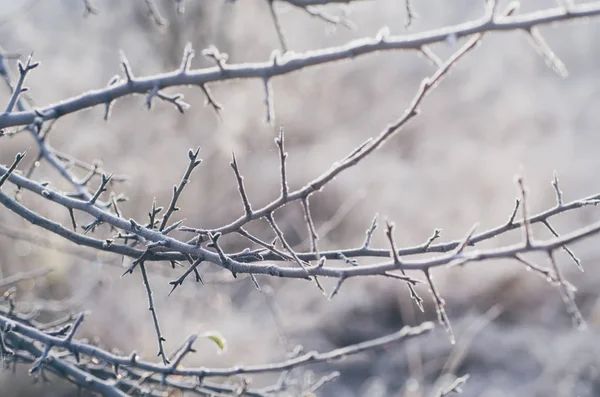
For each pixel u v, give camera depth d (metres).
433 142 9.84
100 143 7.05
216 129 7.79
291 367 2.46
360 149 1.67
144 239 1.71
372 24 11.02
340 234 8.03
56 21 8.88
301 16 10.11
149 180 7.19
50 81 8.05
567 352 6.83
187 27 8.48
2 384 4.41
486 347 6.99
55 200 1.71
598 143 10.05
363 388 6.43
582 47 12.79
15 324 2.05
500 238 8.20
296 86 10.00
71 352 2.13
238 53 9.02
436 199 8.72
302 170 8.51
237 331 5.82
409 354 5.96
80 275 5.24
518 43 12.01
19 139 6.10
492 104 10.84
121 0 8.77
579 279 7.81
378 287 7.40
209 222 7.35
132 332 5.34
